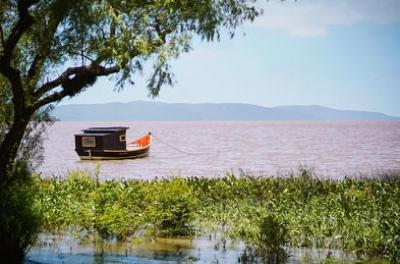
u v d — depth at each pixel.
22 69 25.61
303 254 27.62
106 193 35.88
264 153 179.00
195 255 27.64
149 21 25.77
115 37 24.94
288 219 32.25
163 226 33.47
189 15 26.44
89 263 25.70
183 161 139.62
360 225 30.11
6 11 25.45
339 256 27.23
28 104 24.81
